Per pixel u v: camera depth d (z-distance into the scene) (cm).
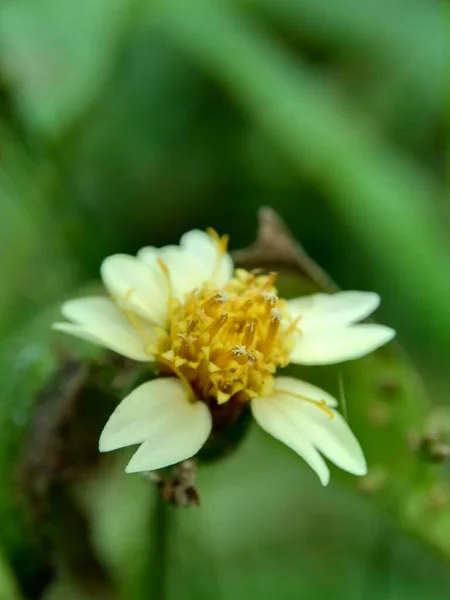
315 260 9
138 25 9
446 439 7
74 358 7
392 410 7
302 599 8
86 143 9
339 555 8
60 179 9
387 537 8
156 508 6
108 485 7
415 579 8
